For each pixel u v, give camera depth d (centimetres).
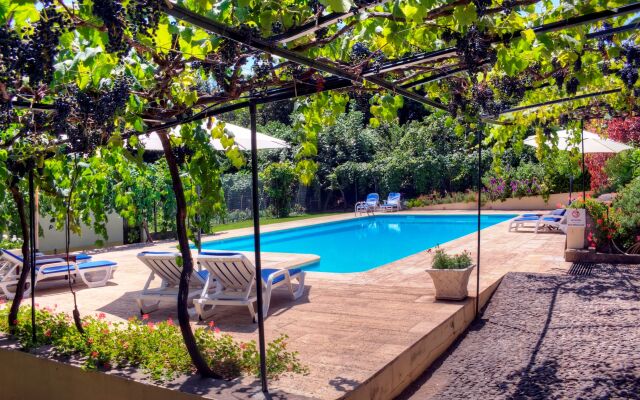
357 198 2439
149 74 318
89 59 273
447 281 598
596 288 676
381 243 1502
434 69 446
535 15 411
